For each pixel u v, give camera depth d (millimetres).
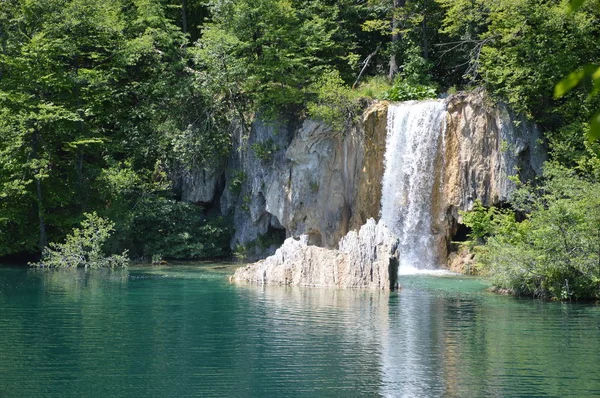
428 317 21453
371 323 20438
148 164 45031
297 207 39500
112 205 41375
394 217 37406
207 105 43438
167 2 49406
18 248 41188
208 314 22031
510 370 14969
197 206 43938
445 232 36125
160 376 14547
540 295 26016
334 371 14953
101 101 44125
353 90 42125
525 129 34375
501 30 36062
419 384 13898
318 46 43750
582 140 32219
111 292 27453
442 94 40906
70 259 38531
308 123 39250
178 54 44969
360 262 29000
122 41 44375
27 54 40156
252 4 41969
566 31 34312
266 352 16703
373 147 38156
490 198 35031
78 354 16531
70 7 42188
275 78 41625
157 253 41125
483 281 31188
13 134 39938
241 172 42844
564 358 16094
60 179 43031
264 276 30750
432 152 36531
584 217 24688
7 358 16125
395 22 44625
